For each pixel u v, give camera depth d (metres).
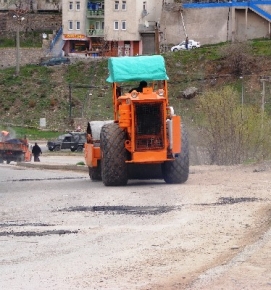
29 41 153.12
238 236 21.83
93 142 39.34
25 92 130.38
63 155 94.81
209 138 63.06
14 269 19.11
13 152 80.88
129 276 17.95
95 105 124.94
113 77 36.75
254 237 21.50
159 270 18.39
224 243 21.02
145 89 35.47
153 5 146.12
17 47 135.00
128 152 35.66
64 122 122.62
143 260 19.45
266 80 113.69
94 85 130.00
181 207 27.41
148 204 28.64
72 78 132.38
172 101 119.44
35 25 157.38
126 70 36.75
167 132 35.34
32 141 114.69
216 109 64.69
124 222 24.89
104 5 146.50
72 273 18.45
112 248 21.02
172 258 19.55
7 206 30.44
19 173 53.16
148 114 35.28
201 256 19.67
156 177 36.75
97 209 28.05
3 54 148.00
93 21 150.00
